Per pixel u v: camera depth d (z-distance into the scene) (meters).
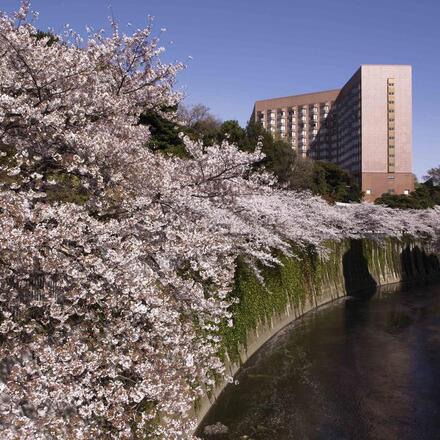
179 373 9.02
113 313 8.12
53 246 7.21
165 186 10.21
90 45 11.43
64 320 7.32
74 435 6.84
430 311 33.22
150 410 8.74
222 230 13.18
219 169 12.53
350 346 23.98
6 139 8.87
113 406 7.53
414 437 14.45
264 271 23.69
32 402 6.60
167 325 8.82
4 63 9.01
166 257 9.47
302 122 122.69
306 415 15.77
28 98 8.98
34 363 7.28
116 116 10.31
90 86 10.02
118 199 8.82
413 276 54.22
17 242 6.60
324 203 36.44
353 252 42.78
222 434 14.27
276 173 41.50
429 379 19.36
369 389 18.16
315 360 21.55
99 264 7.29
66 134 8.52
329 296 36.47
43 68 9.05
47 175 9.38
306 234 26.95
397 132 92.38
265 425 14.94
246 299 20.31
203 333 14.16
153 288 8.04
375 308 34.12
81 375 7.53
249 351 21.44
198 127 45.06
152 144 25.62
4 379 7.77
